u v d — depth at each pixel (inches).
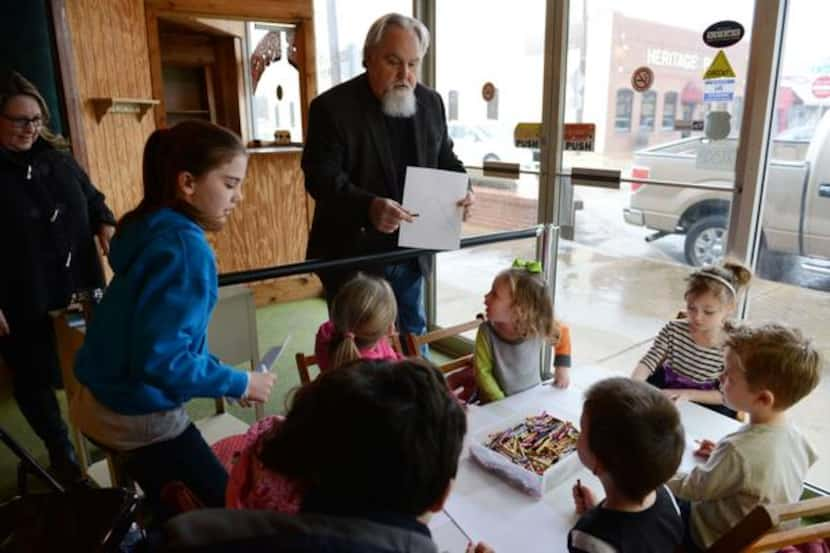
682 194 87.5
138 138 144.0
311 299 181.0
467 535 42.1
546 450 50.3
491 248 125.2
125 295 42.9
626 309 107.8
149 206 45.6
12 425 103.7
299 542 21.3
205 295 43.7
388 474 23.4
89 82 127.1
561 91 100.7
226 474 50.3
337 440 23.6
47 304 85.0
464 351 133.8
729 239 81.7
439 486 24.8
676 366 76.2
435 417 24.5
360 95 76.6
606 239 101.3
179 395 46.1
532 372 74.0
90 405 47.1
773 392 47.6
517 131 110.7
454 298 137.6
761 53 73.4
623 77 91.2
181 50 185.3
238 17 155.9
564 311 115.0
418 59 75.1
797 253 84.0
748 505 46.2
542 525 43.4
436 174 70.8
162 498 41.7
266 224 170.4
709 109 81.1
